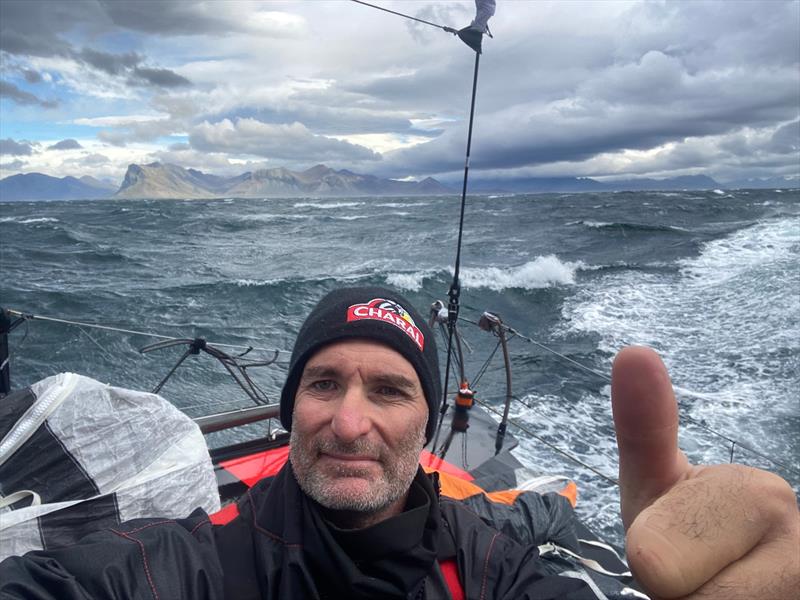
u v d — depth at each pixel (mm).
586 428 6570
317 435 1102
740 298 12938
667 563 457
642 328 11133
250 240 33812
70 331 9711
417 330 1228
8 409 2146
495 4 2695
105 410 2182
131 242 31875
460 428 3840
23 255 24203
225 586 1110
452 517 1410
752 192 89188
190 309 14234
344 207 80438
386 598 1109
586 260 21344
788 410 6902
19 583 991
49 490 2021
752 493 494
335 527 1099
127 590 1038
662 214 43625
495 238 31391
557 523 2346
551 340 10688
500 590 1259
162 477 2105
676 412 556
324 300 1277
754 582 459
